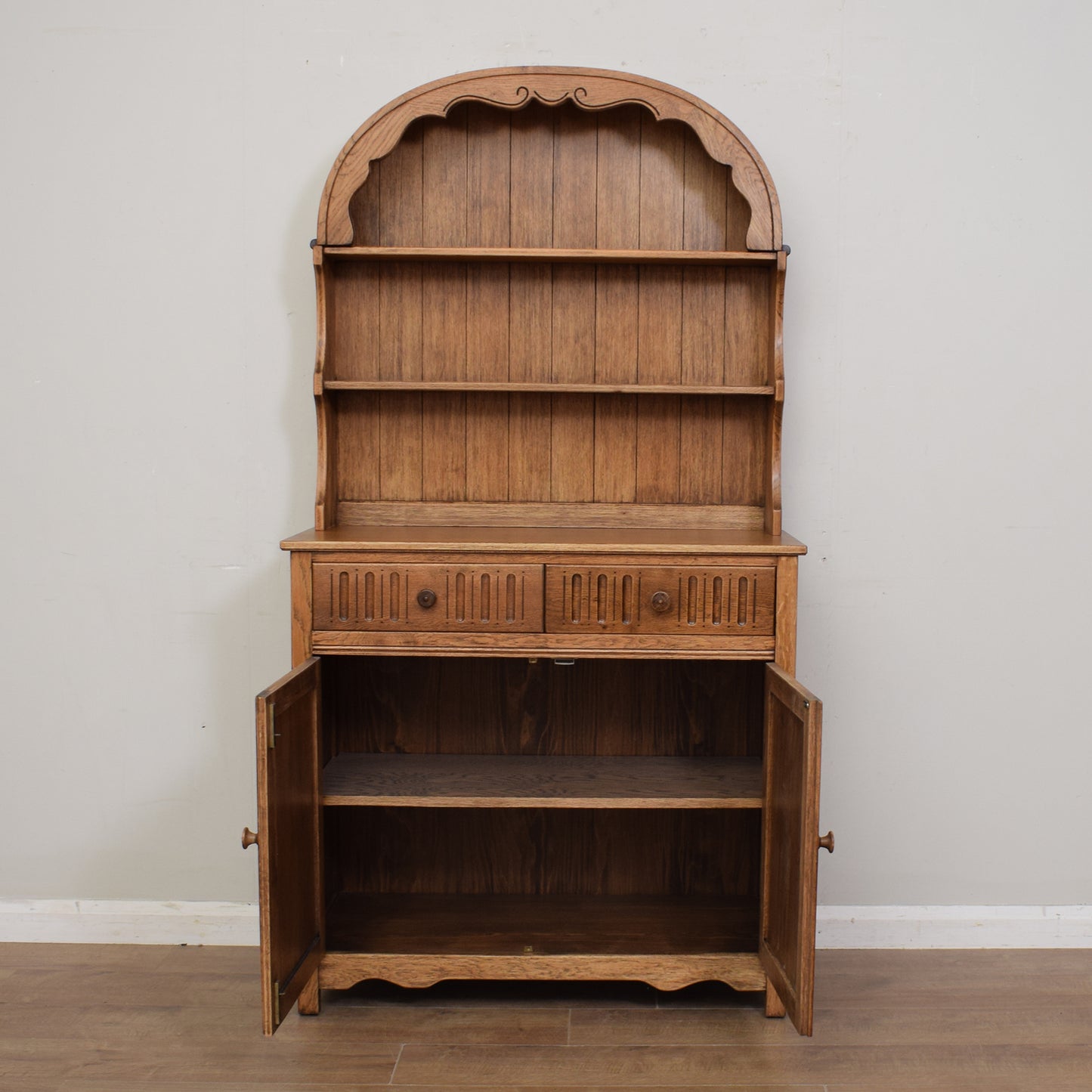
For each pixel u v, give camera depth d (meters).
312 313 2.78
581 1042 2.37
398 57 2.73
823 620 2.83
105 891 2.90
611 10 2.71
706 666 2.82
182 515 2.83
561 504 2.78
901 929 2.87
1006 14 2.71
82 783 2.89
